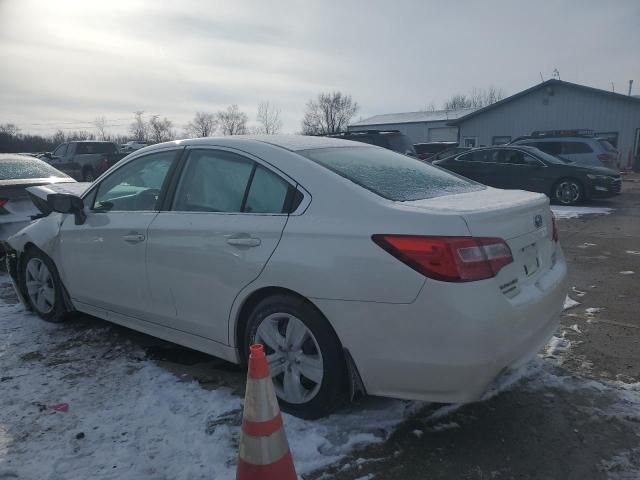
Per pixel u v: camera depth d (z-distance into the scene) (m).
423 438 2.81
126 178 3.95
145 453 2.70
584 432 2.85
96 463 2.62
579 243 8.05
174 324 3.51
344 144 3.65
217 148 3.44
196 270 3.26
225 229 3.12
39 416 3.05
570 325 4.37
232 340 3.19
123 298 3.82
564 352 3.83
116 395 3.30
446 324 2.44
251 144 3.31
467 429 2.90
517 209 2.86
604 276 5.96
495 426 2.92
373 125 46.62
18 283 4.91
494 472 2.55
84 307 4.26
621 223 10.05
